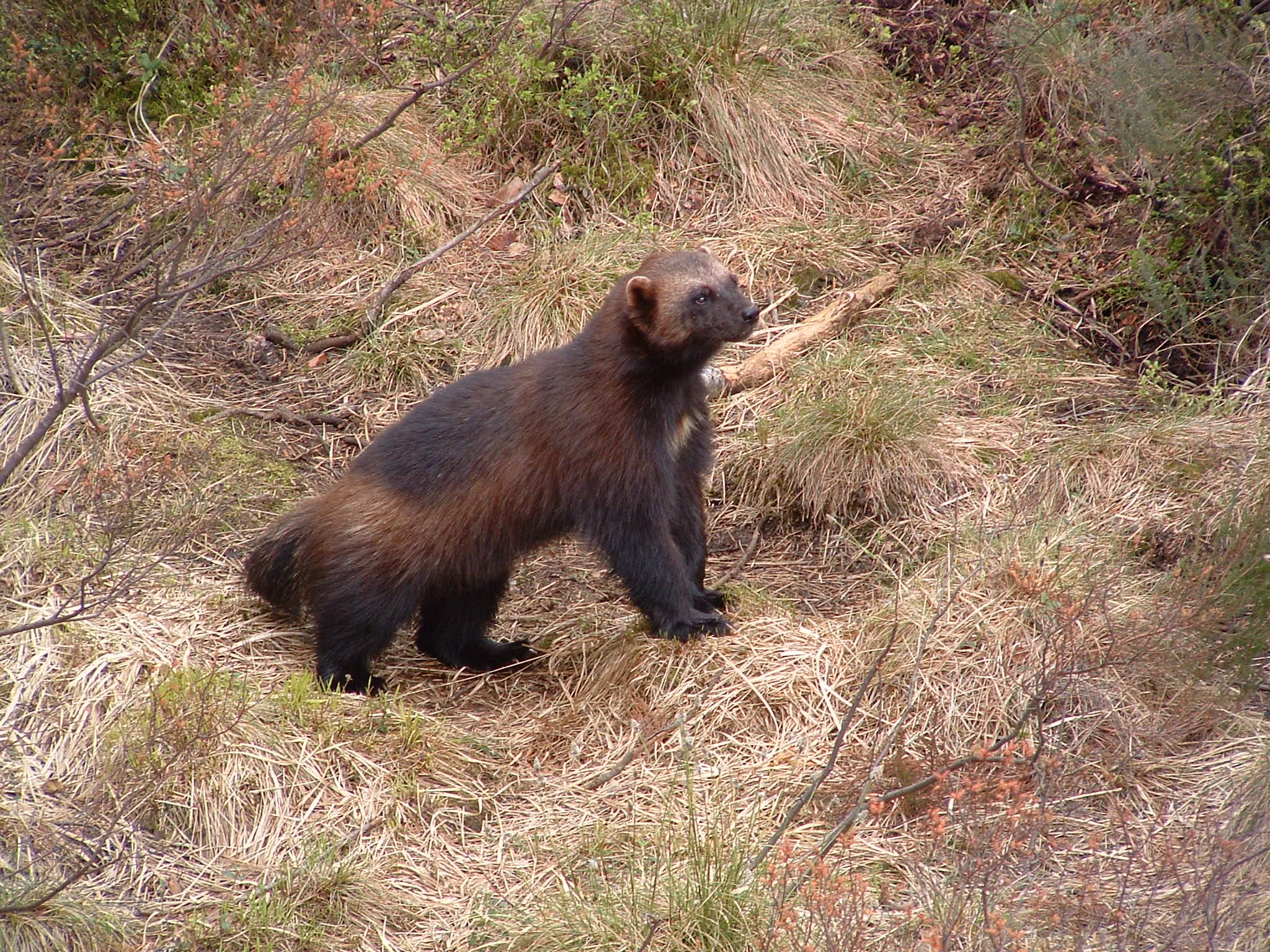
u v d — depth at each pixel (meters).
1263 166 12.89
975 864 7.19
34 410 11.27
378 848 7.88
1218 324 12.84
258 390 12.75
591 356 9.37
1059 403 12.45
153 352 12.59
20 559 9.86
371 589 9.53
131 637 9.23
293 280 13.89
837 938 6.64
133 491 9.65
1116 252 13.90
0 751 8.09
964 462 11.64
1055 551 9.88
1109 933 6.70
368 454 9.86
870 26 16.98
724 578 11.05
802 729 8.92
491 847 8.04
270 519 11.13
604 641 10.13
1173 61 13.05
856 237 14.38
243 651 9.62
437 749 8.70
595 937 7.03
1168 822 7.92
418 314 13.58
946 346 13.09
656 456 9.41
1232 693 8.86
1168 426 11.48
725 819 8.06
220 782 8.01
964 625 9.27
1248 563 9.01
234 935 7.09
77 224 13.80
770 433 12.07
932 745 8.56
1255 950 6.48
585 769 8.81
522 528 9.68
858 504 11.60
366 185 13.04
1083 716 8.66
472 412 9.71
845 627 9.78
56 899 7.13
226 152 11.72
